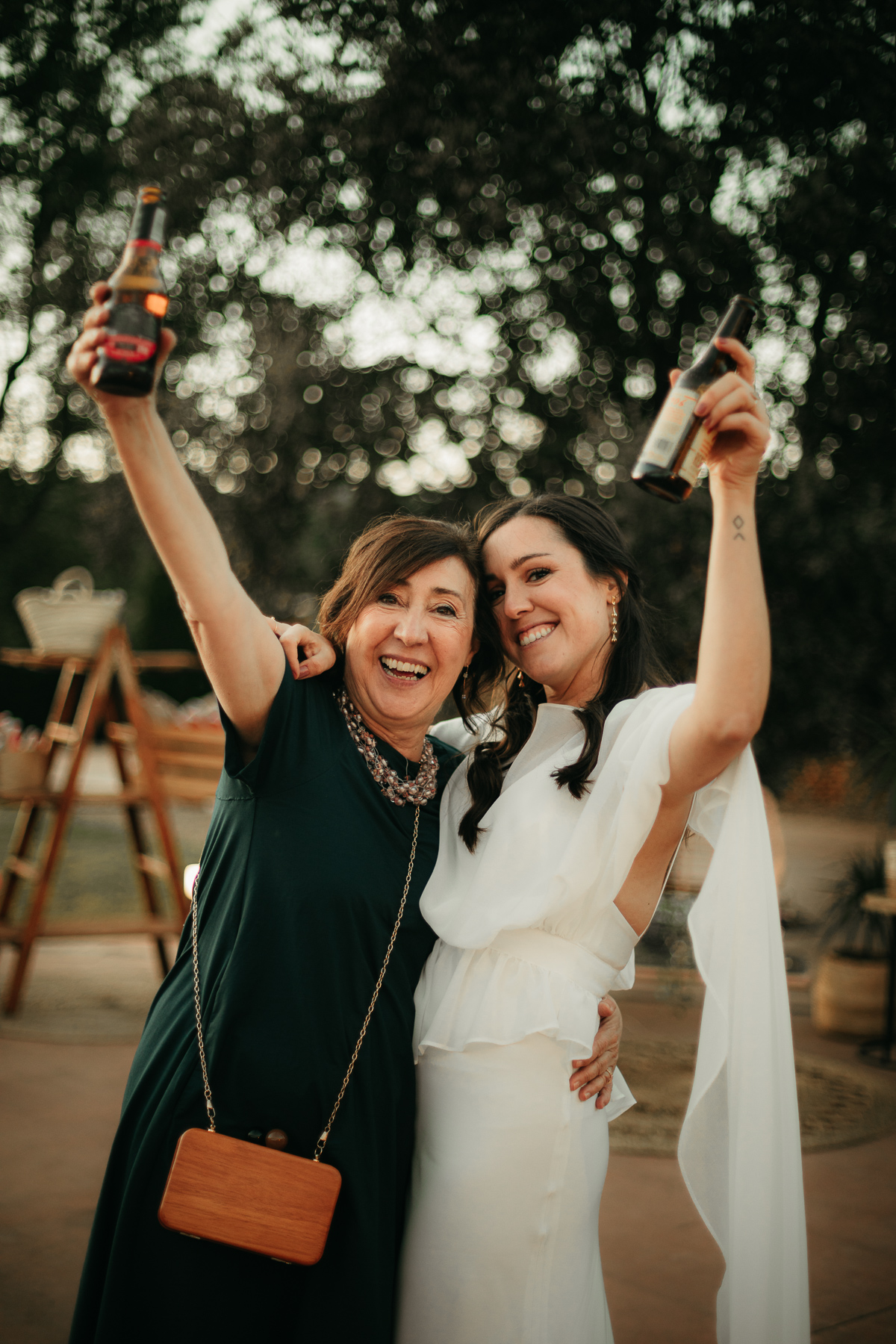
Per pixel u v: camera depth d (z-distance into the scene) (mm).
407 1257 1654
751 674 1478
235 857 1681
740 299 1618
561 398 7492
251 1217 1498
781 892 7336
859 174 5914
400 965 1719
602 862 1653
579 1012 1652
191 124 6758
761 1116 1588
